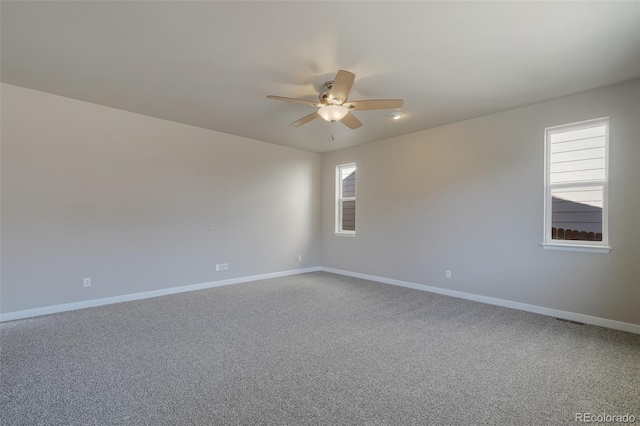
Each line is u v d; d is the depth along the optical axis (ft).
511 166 12.62
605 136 10.68
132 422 5.64
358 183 18.92
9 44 8.16
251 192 17.79
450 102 11.89
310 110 12.92
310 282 17.40
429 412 5.96
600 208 10.85
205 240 15.92
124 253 13.38
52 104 11.65
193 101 12.07
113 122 13.03
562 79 9.97
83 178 12.36
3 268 10.80
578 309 10.98
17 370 7.46
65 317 11.27
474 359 8.13
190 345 8.91
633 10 6.64
